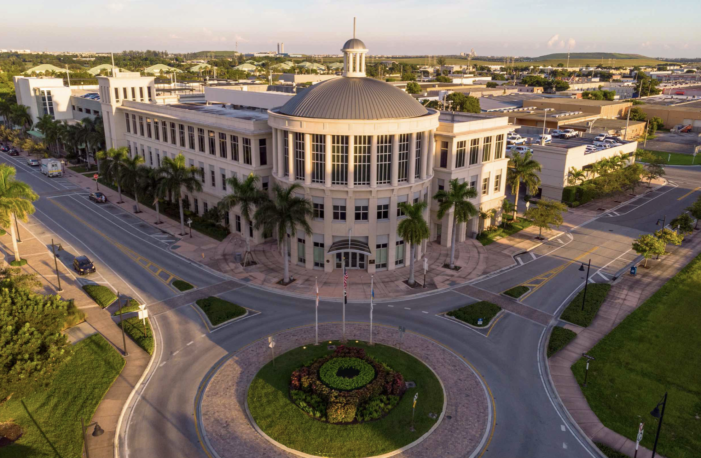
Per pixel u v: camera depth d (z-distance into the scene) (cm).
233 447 3247
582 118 15425
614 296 5484
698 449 3284
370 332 4450
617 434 3431
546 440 3362
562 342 4484
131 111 9469
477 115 8050
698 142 15462
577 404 3731
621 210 8775
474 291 5569
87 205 8781
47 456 3148
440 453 3216
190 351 4362
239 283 5738
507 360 4275
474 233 7256
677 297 5438
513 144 12106
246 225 6812
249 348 4400
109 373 4012
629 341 4566
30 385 3231
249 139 6725
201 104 10400
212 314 4928
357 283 5747
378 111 5606
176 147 8394
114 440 3316
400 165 5847
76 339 4516
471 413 3603
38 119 13462
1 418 3466
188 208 8469
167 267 6178
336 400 3484
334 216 5881
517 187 7725
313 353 4275
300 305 5225
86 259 6031
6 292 3581
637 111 17988
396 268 6147
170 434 3378
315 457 3145
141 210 8531
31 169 11425
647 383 3966
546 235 7412
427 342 4528
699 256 6612
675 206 8994
